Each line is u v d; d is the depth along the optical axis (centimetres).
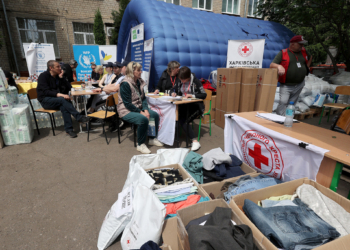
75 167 287
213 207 144
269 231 112
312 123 512
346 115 243
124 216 150
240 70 427
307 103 548
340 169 145
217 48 632
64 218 192
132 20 684
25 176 262
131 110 325
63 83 437
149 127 359
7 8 965
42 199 218
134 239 135
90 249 159
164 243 140
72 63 711
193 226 113
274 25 842
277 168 202
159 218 129
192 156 218
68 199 218
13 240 167
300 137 183
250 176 188
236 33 701
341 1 684
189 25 609
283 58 356
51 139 392
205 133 431
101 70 742
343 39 912
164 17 570
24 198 219
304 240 109
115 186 243
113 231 154
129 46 757
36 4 1020
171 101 323
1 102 337
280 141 192
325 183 157
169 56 548
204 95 358
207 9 1184
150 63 534
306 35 1176
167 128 343
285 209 130
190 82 373
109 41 1226
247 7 1240
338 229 118
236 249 95
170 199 162
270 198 152
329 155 147
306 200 141
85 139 394
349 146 163
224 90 443
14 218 191
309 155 166
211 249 98
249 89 429
